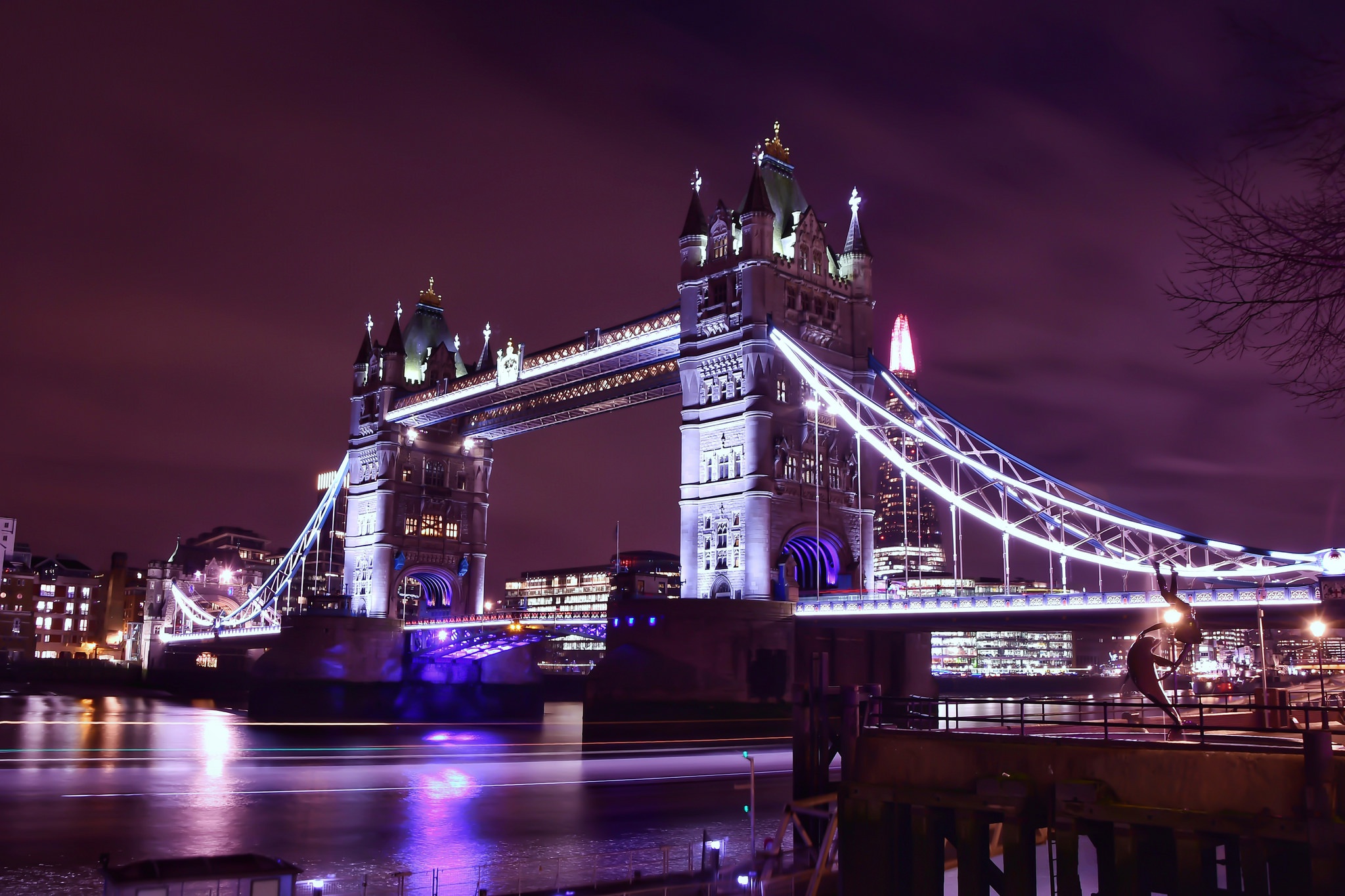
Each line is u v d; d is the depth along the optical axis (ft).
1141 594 247.09
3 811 220.23
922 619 296.30
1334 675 237.25
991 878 81.35
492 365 527.81
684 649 315.17
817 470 347.36
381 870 162.09
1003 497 296.30
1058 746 80.48
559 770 276.00
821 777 109.70
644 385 401.49
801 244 359.46
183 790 252.83
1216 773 73.92
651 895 134.51
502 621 427.74
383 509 493.77
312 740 388.57
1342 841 67.21
